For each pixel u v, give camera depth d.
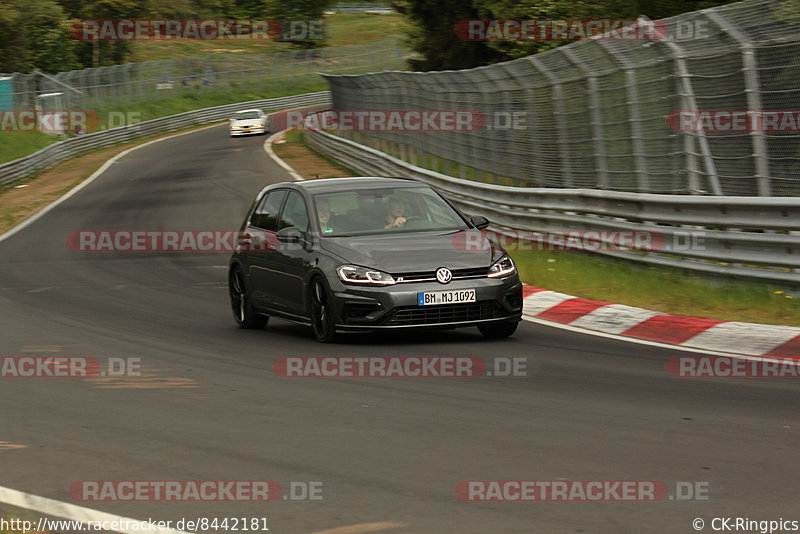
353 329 32.56
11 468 19.88
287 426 22.56
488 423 22.39
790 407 23.44
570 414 23.09
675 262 46.19
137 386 27.69
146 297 48.97
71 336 37.41
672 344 32.75
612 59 55.19
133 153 177.62
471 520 16.08
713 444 20.23
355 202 36.22
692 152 48.19
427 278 32.38
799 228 40.44
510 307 33.28
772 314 37.16
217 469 19.33
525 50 111.44
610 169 56.47
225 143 185.25
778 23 42.91
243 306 38.88
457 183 75.19
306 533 15.72
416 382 27.12
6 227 92.88
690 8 89.06
